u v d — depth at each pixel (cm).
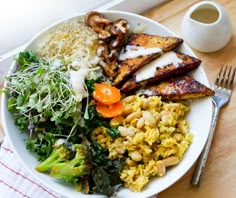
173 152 40
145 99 42
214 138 44
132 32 47
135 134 40
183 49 45
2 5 48
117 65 45
